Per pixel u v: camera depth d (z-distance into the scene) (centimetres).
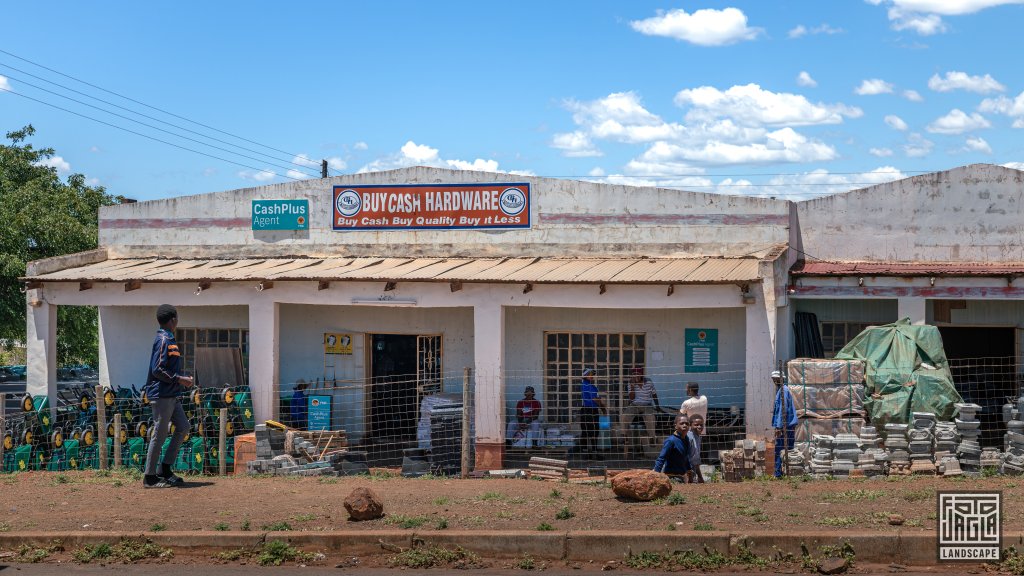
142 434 1728
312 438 1705
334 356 2056
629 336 1927
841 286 1798
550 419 1930
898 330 1627
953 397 1512
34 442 1686
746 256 1869
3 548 923
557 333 1945
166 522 959
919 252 2003
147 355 2166
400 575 837
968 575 796
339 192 2080
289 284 1884
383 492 1100
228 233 2130
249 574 845
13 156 3272
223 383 1970
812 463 1399
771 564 831
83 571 856
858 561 835
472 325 1995
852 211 2031
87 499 1073
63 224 2872
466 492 1093
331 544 900
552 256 1973
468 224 2019
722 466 1434
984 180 1978
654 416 1811
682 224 1914
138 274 1966
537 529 899
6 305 2891
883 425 1532
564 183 1975
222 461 1516
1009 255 1964
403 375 2048
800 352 1922
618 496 1024
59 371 3394
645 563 844
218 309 2114
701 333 1889
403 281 1795
